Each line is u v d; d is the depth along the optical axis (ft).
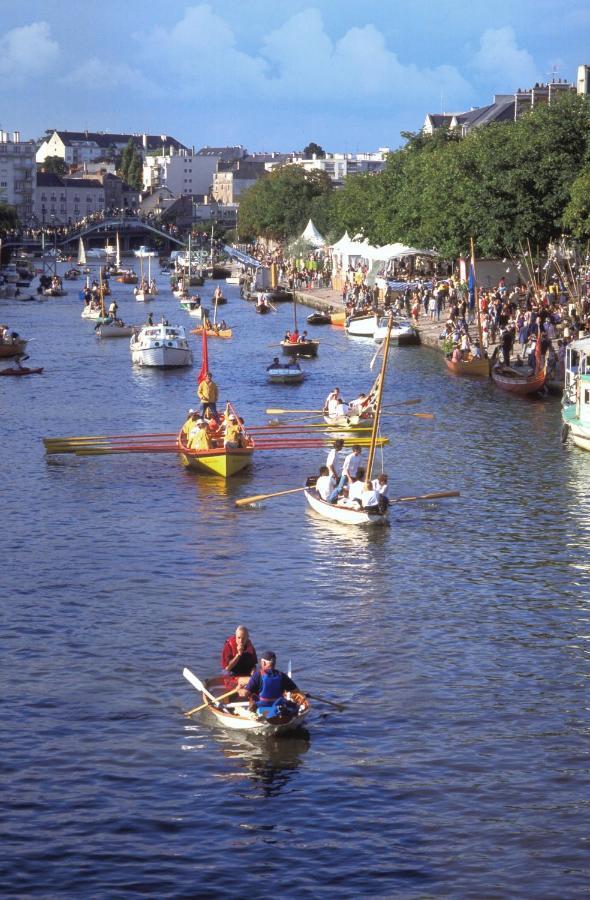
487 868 75.05
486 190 328.29
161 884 73.36
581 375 199.62
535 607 122.72
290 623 118.01
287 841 78.13
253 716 92.02
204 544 145.59
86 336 415.85
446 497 167.32
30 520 156.97
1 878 73.82
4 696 100.22
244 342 395.75
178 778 86.33
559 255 383.24
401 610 121.80
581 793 84.28
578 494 168.96
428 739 92.68
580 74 614.75
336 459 195.52
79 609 122.01
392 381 283.38
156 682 103.45
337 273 588.50
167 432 223.30
